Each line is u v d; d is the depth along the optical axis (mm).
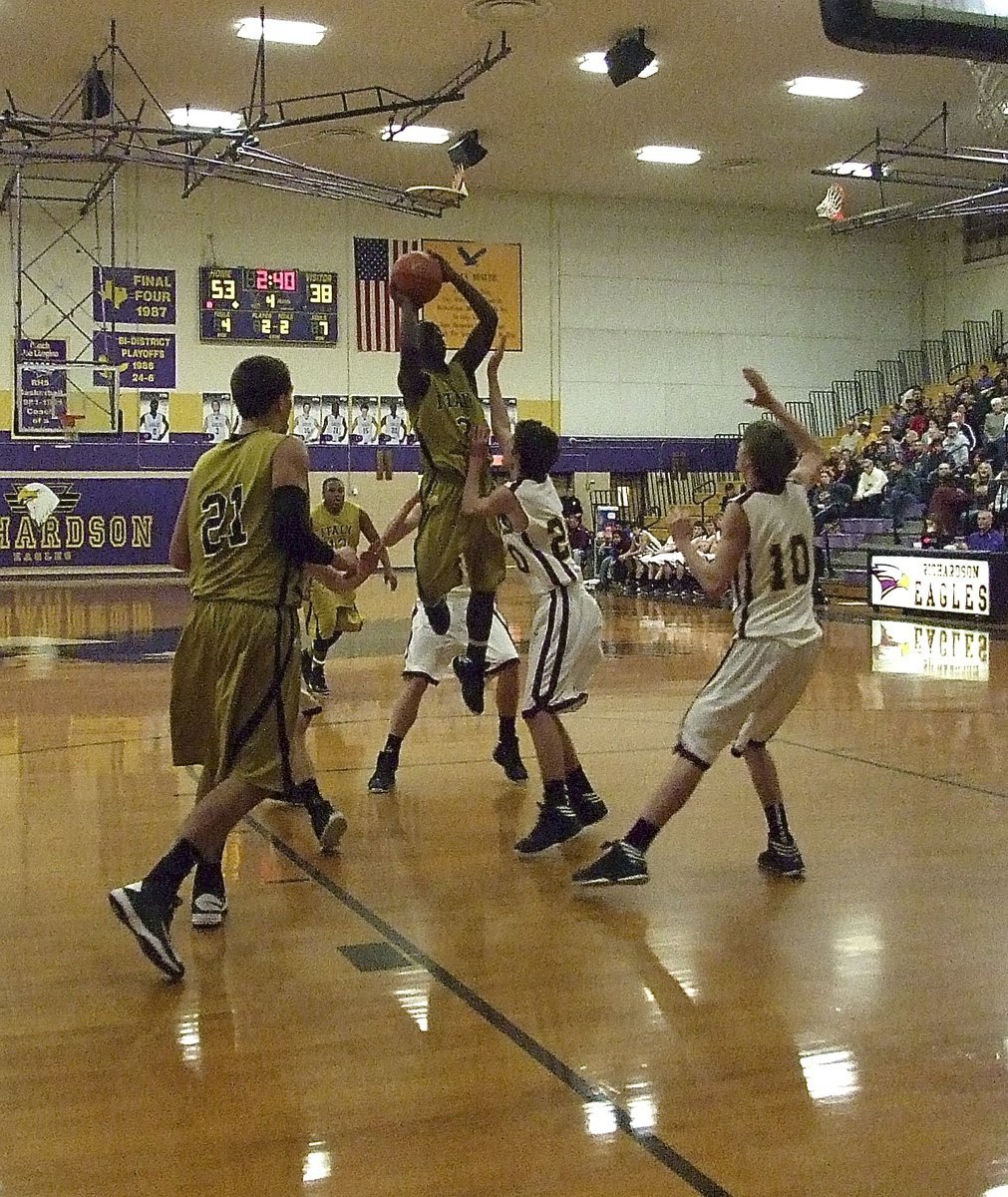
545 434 5664
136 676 11484
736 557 4879
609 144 24875
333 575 4570
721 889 5012
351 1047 3502
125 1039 3580
